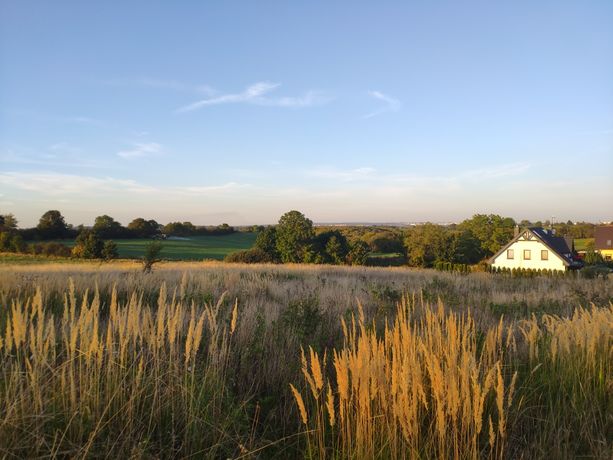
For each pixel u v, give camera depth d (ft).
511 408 11.93
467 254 210.38
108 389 10.71
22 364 12.21
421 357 11.88
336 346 16.56
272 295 34.45
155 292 29.27
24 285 28.55
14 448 8.90
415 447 9.53
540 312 28.48
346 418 10.27
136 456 9.16
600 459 10.16
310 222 179.32
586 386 13.52
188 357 11.44
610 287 54.03
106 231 270.46
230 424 10.88
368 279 61.21
